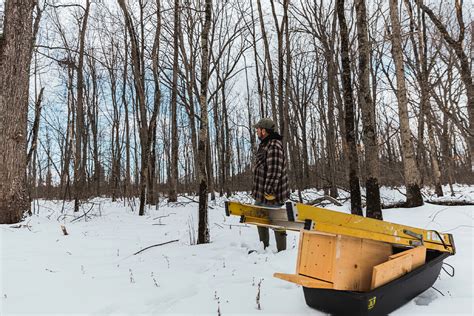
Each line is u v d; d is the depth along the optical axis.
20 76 7.45
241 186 29.05
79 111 12.12
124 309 2.79
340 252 2.49
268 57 13.95
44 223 7.66
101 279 3.60
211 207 12.15
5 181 7.17
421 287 2.86
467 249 4.36
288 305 2.80
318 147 24.70
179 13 12.71
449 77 6.79
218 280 3.59
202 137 5.76
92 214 10.23
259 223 2.69
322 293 2.54
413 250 2.78
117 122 20.59
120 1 11.05
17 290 3.19
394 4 8.92
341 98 15.52
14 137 7.35
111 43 18.78
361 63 6.74
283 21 12.95
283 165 4.64
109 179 27.08
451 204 8.95
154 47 11.70
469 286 3.05
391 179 15.07
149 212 11.23
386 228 2.69
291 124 19.47
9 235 6.01
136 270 4.02
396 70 9.06
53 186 25.02
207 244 5.55
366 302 2.30
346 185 14.18
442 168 18.27
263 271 3.87
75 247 5.45
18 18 7.44
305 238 2.74
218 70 18.59
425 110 7.50
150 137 11.20
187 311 2.75
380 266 2.44
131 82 20.23
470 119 6.77
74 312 2.69
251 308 2.78
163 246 5.54
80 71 12.14
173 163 14.91
